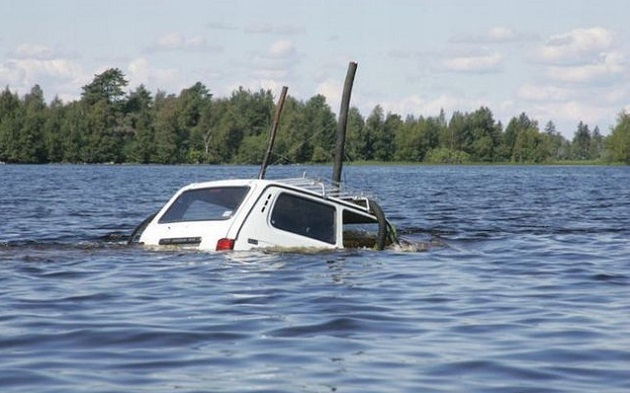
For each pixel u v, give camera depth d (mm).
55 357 10461
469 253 20312
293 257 17641
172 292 14375
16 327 11891
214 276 15695
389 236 20375
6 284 15008
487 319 12914
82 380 9570
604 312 13516
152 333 11586
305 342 11297
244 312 12922
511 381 9750
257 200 18109
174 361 10344
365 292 14758
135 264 16844
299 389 9391
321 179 19172
